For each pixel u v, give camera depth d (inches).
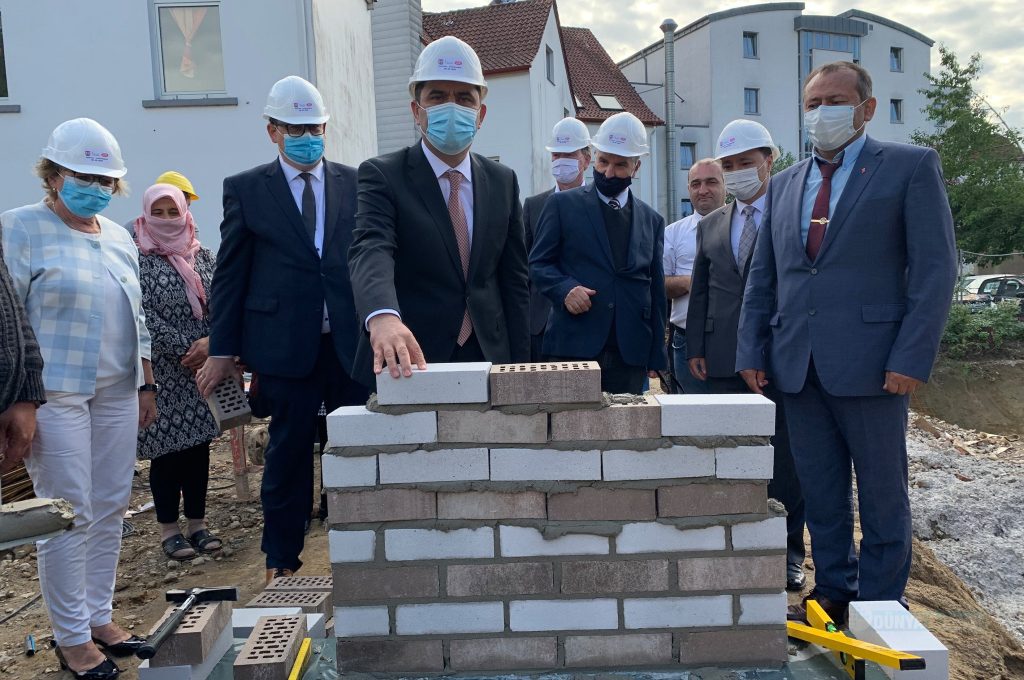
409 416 80.0
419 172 111.2
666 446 79.0
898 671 77.4
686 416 78.8
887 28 1489.9
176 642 82.2
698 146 1354.6
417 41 587.8
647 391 182.4
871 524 108.2
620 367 156.3
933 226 102.3
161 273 158.1
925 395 519.8
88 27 347.9
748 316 122.7
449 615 81.0
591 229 153.3
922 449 326.3
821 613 88.8
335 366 135.9
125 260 121.0
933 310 101.0
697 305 154.3
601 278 151.9
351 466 80.1
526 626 80.9
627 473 79.2
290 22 348.8
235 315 134.0
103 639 118.2
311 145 132.3
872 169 107.3
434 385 79.5
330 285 131.4
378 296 91.7
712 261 150.2
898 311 104.9
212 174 357.1
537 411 79.2
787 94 1397.6
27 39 347.3
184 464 167.5
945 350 543.2
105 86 350.9
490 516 80.4
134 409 121.0
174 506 166.7
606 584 80.3
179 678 82.1
